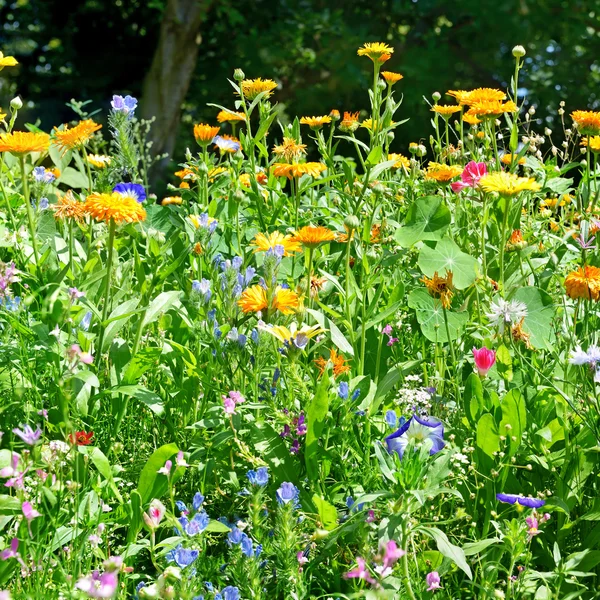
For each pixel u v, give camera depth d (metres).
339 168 4.97
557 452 2.50
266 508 2.29
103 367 2.79
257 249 3.34
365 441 2.56
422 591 2.12
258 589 2.02
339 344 2.71
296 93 14.84
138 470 2.64
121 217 2.54
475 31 15.20
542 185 3.79
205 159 4.01
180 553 1.88
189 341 3.09
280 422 2.52
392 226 3.88
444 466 2.13
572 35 14.92
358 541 2.20
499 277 3.22
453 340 3.04
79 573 2.04
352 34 14.62
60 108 15.88
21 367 2.57
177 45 12.54
